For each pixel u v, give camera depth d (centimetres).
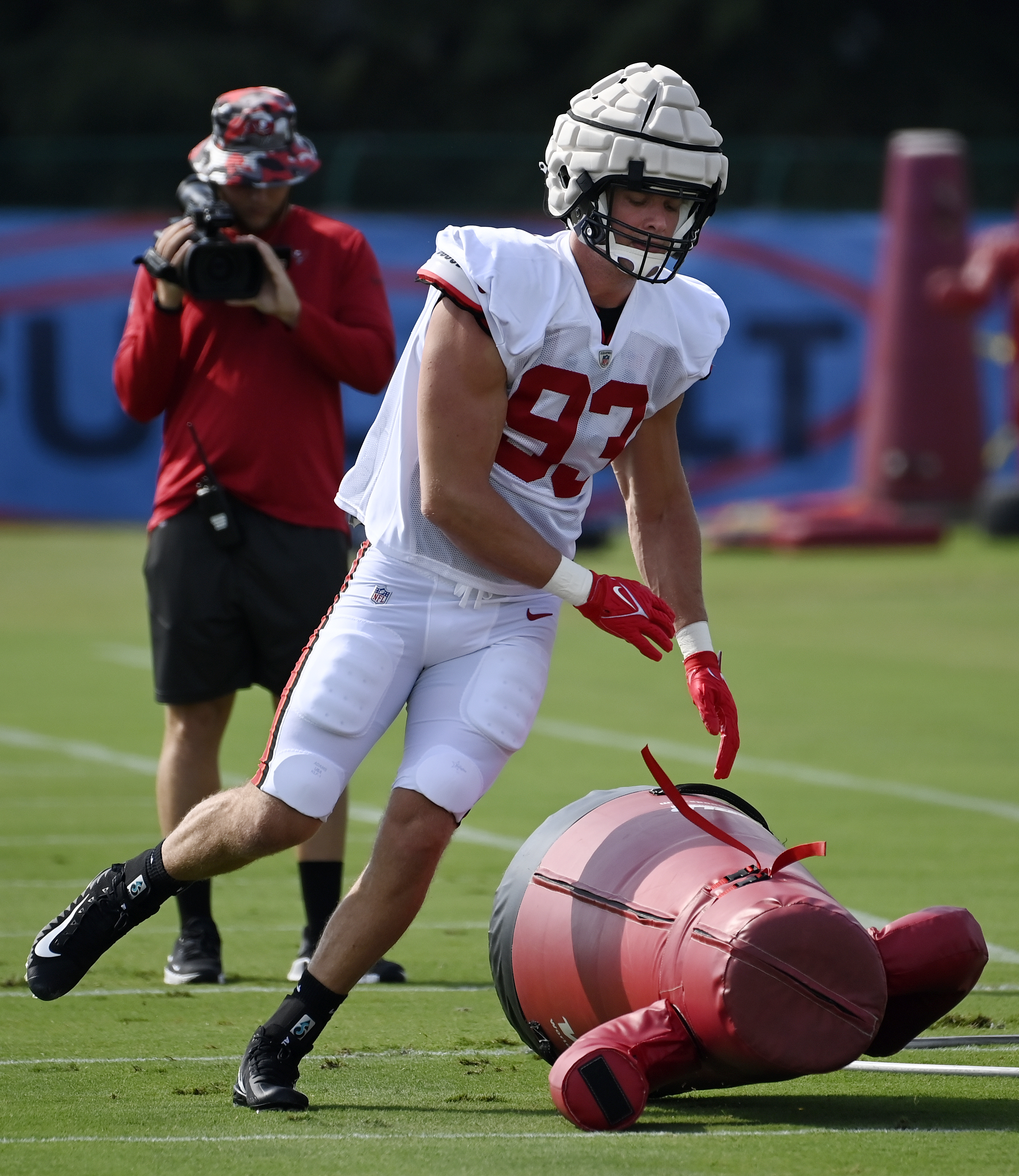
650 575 1612
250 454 1983
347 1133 1381
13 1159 1302
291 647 2003
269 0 12219
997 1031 1725
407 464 1496
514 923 1555
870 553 7312
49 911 2217
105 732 3606
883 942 1480
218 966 1947
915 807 2911
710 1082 1441
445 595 1497
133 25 12381
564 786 3091
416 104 12450
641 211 1458
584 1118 1388
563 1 12138
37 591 5956
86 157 9469
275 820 1484
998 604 5762
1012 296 7406
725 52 12075
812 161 9012
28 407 7762
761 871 1434
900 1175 1266
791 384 8062
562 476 1524
